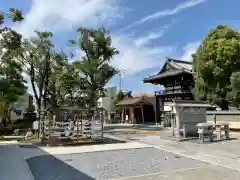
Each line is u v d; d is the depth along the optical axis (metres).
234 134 16.50
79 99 25.31
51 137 13.27
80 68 24.42
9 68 22.03
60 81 24.48
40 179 6.46
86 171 7.23
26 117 34.72
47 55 23.09
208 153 9.86
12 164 8.23
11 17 7.71
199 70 23.39
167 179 6.28
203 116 15.59
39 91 23.53
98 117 27.42
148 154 9.93
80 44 25.05
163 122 27.48
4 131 22.44
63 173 7.04
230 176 6.51
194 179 6.25
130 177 6.52
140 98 35.44
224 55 21.33
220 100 22.11
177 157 9.22
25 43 22.53
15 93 21.97
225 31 22.36
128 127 26.55
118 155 9.78
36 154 10.14
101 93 26.34
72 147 12.05
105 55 25.66
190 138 14.25
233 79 20.30
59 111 14.45
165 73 32.59
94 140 14.12
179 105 14.72
